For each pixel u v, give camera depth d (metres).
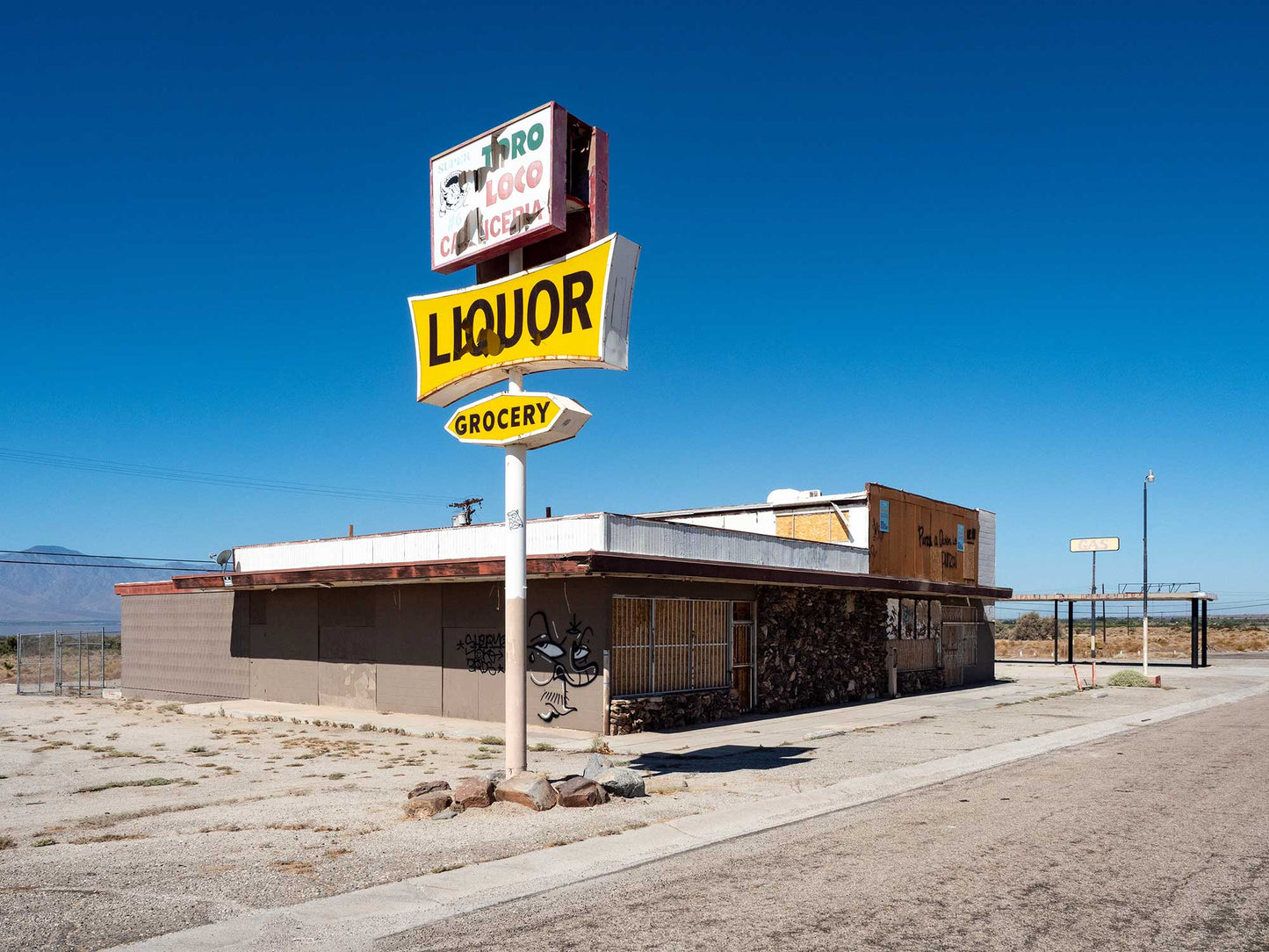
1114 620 116.69
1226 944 5.87
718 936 6.05
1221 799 10.88
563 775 12.81
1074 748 16.05
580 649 18.20
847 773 13.20
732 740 17.02
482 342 12.25
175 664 27.94
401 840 8.89
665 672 19.41
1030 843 8.63
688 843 8.80
